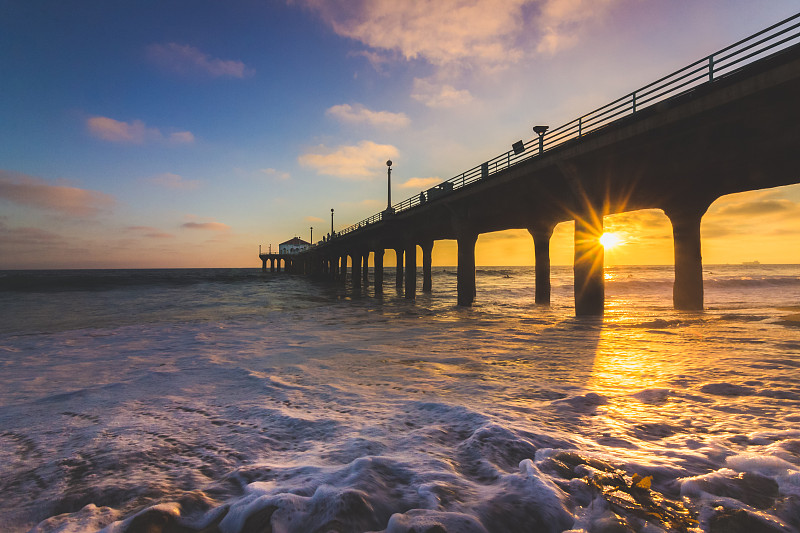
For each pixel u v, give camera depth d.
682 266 21.88
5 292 43.25
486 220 28.64
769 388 5.50
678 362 7.62
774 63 10.46
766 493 2.64
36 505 2.80
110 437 4.23
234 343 11.45
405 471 3.05
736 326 13.46
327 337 12.56
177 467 3.41
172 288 53.12
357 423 4.43
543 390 5.82
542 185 20.55
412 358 8.80
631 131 14.34
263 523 2.35
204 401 5.66
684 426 4.11
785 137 11.38
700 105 12.16
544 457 3.24
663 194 20.19
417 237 40.41
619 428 4.07
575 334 12.55
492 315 20.91
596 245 18.19
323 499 2.56
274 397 5.76
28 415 5.16
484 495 2.64
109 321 18.41
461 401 5.25
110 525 2.40
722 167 13.85
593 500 2.56
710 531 2.21
